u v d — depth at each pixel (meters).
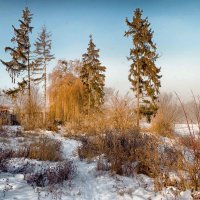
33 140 15.15
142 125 22.19
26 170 7.78
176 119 19.14
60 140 16.61
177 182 6.78
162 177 6.94
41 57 39.25
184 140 7.45
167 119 18.08
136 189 6.71
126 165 8.34
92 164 9.49
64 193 6.12
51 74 33.16
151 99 26.14
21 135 17.25
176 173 7.44
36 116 25.28
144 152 8.44
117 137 11.27
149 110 25.95
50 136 18.78
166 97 24.66
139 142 10.55
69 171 7.56
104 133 13.84
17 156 9.96
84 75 37.34
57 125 26.34
